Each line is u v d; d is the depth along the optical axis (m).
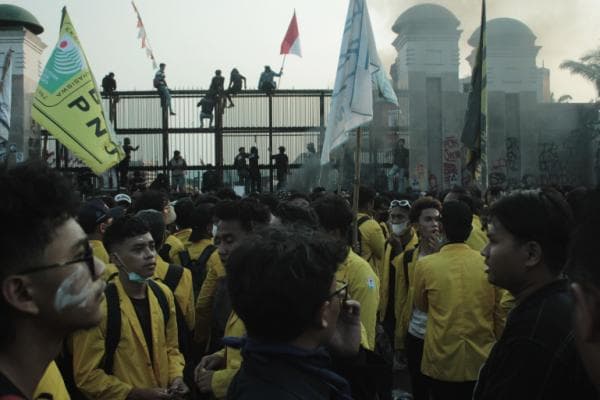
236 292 1.97
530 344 2.35
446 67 24.78
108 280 3.76
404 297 5.99
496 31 26.88
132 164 21.45
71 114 8.00
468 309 4.25
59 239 1.76
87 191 17.92
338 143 6.32
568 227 2.63
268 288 1.90
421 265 4.49
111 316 3.56
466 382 4.24
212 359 3.65
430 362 4.40
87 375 3.45
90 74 8.20
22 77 22.86
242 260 1.99
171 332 3.98
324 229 4.12
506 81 26.88
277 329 1.92
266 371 1.90
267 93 21.55
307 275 1.93
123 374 3.57
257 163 20.58
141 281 3.71
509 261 2.72
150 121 21.50
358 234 6.91
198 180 21.66
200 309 5.13
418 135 24.08
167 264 4.96
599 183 1.31
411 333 5.45
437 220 5.76
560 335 2.30
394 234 7.16
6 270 1.67
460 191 8.64
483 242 6.62
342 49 6.47
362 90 6.22
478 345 4.25
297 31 21.84
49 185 1.74
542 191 2.80
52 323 1.76
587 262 1.25
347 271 3.68
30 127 23.25
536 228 2.64
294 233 2.09
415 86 24.36
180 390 3.76
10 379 1.63
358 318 2.68
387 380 3.06
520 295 2.75
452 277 4.30
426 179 23.95
